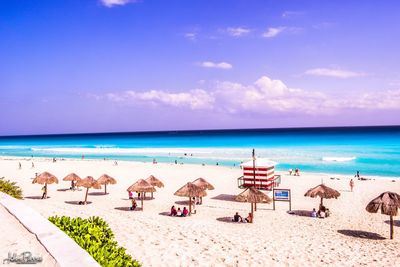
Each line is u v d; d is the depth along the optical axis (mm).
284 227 18953
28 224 7023
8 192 15977
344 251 14711
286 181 37219
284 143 108562
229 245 13836
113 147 104438
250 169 26828
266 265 12016
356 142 104688
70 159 65562
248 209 24000
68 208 18469
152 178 27453
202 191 22016
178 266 10719
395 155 65688
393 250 15336
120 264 5492
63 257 5145
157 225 15875
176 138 166875
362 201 27547
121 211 22000
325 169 49438
